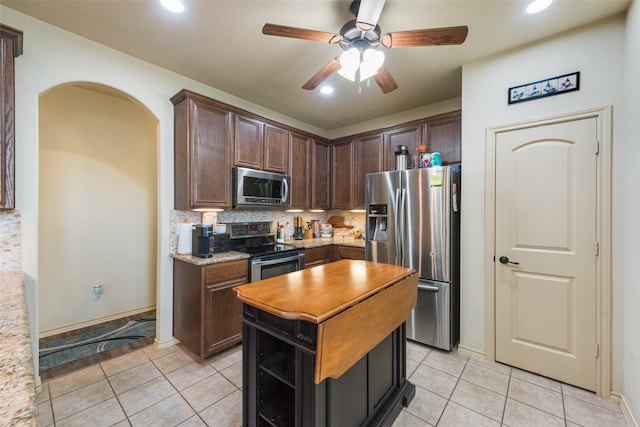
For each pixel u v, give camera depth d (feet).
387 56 7.76
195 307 7.82
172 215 8.79
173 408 5.93
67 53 6.83
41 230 9.14
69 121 9.66
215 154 8.89
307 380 3.95
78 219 9.88
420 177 8.79
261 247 10.45
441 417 5.68
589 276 6.49
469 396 6.34
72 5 5.94
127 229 11.03
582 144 6.55
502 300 7.65
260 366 4.62
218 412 5.82
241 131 9.68
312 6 5.90
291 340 3.99
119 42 7.25
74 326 9.77
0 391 1.67
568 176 6.73
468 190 8.16
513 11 6.00
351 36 6.07
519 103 7.33
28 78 6.31
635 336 5.37
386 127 11.60
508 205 7.52
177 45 7.39
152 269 11.74
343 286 4.95
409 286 5.97
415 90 9.91
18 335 2.49
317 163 12.92
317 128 14.32
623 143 6.06
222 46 7.41
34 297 6.37
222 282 8.05
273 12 6.10
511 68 7.45
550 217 6.96
